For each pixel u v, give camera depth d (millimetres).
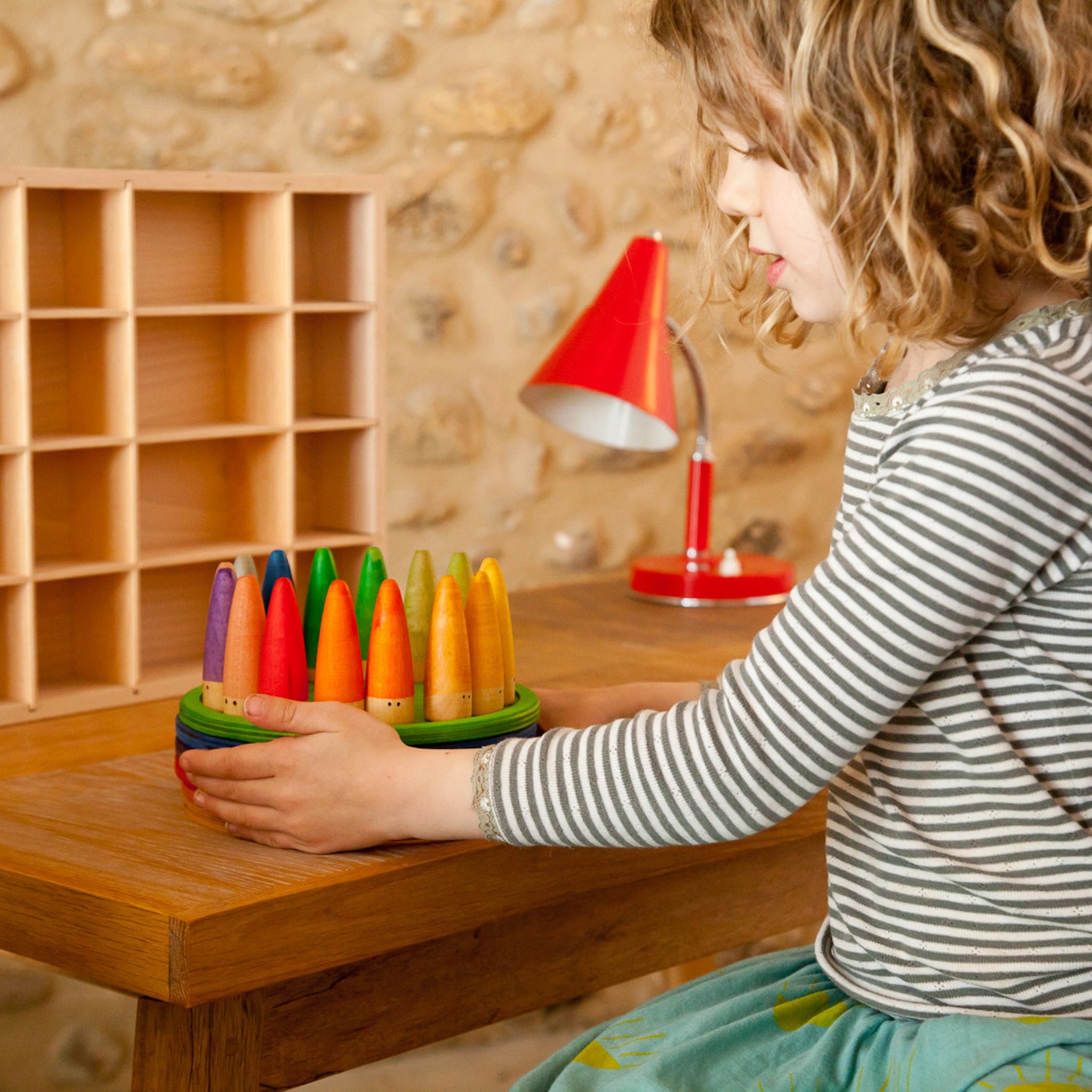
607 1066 852
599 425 1778
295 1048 907
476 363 2471
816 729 795
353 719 918
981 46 769
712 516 2777
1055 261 793
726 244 1077
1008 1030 759
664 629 1702
